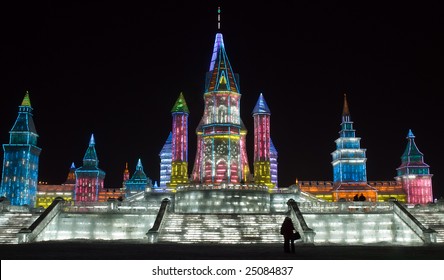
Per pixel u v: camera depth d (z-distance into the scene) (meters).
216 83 76.25
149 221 50.28
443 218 49.69
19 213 48.09
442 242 42.47
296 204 48.22
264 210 65.62
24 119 92.00
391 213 49.59
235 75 78.94
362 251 27.69
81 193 104.50
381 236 48.91
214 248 31.33
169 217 47.28
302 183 104.75
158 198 75.38
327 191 102.94
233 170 72.88
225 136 73.69
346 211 50.75
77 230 49.12
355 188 98.50
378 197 105.06
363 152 105.75
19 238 39.56
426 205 52.50
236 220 46.69
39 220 43.59
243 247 33.16
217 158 72.94
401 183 107.31
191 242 40.59
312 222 49.25
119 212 50.31
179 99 87.38
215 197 64.25
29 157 89.88
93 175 105.81
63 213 49.38
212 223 45.88
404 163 108.75
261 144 82.19
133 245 35.00
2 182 87.69
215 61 81.06
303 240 40.88
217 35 88.62
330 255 24.05
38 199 110.69
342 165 104.81
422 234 43.28
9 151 89.38
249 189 65.00
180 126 85.50
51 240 44.41
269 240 41.72
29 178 89.50
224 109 75.19
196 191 64.94
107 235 49.50
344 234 49.00
